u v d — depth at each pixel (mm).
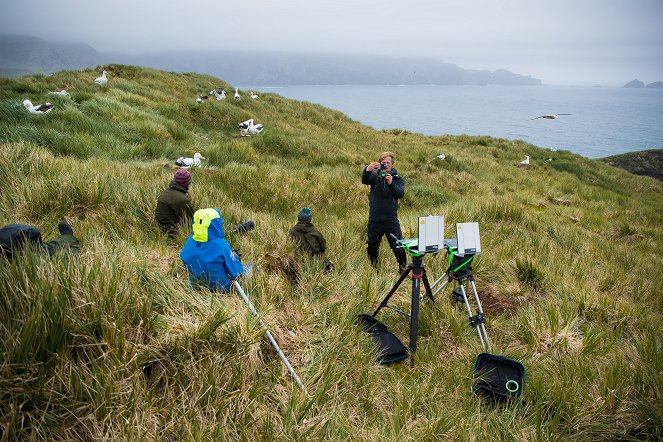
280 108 26391
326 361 3379
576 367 3604
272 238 5426
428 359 3787
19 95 14219
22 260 2887
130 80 22797
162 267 4027
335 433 2674
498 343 4184
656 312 5359
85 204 5621
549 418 3070
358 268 5527
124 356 2672
